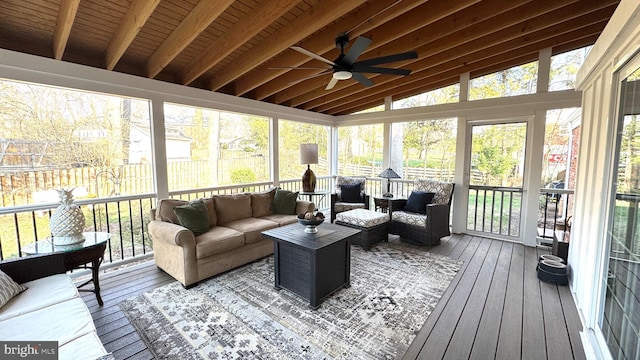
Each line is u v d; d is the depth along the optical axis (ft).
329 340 6.31
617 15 5.13
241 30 8.91
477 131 14.57
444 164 16.07
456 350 6.01
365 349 6.03
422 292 8.57
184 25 8.64
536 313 7.44
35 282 5.99
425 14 8.76
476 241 13.82
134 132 18.76
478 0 7.73
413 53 8.39
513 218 13.80
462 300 8.09
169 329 6.70
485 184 14.48
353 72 9.29
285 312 7.46
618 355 5.17
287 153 24.86
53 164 15.07
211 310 7.54
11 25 8.14
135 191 16.67
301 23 8.75
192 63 11.50
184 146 21.74
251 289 8.78
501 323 6.99
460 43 10.37
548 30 10.65
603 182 6.26
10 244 12.76
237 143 24.06
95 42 9.45
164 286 8.95
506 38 10.39
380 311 7.51
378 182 19.51
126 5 7.83
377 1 8.28
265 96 14.88
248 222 11.65
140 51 10.37
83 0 7.50
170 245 9.25
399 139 17.95
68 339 4.27
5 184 13.12
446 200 13.73
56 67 8.80
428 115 15.93
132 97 10.60
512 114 13.24
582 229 7.91
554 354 5.90
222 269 9.73
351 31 9.07
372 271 10.14
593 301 6.48
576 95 11.70
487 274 9.89
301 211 13.46
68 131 15.71
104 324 6.89
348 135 21.24
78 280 9.32
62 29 7.64
